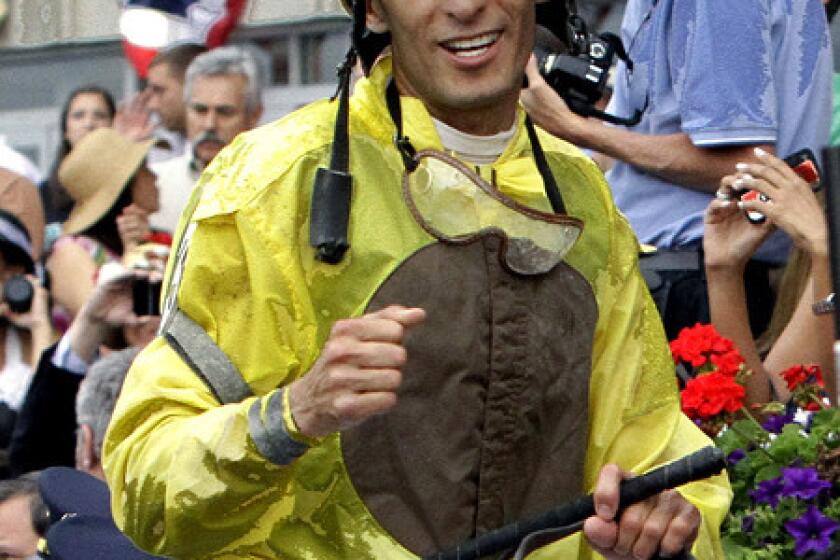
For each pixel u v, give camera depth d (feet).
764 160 32.22
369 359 20.20
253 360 22.18
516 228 22.93
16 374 44.70
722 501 23.94
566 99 32.50
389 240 22.56
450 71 22.90
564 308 23.31
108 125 49.37
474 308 22.65
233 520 21.62
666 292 33.73
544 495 23.13
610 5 44.70
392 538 22.47
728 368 31.01
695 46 33.96
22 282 45.06
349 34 23.65
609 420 23.72
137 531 21.84
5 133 55.47
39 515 35.17
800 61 34.47
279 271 22.16
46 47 54.75
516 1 22.94
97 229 46.68
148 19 48.67
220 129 45.73
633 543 21.77
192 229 22.43
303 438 20.85
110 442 22.18
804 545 27.58
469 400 22.62
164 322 22.57
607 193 24.38
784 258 34.58
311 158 22.65
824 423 29.68
